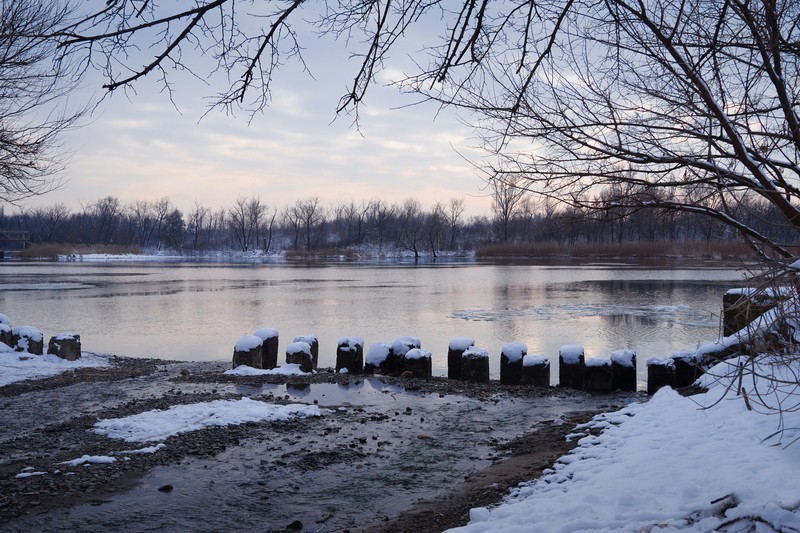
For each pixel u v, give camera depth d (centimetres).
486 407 1054
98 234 14838
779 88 511
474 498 636
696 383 970
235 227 14675
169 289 4062
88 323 2462
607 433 780
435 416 993
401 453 807
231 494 667
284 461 769
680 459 616
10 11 1073
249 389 1168
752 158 537
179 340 2073
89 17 425
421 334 2197
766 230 541
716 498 505
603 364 1173
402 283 4578
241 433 874
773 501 468
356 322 2500
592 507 526
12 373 1275
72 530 575
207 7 428
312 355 1455
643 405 902
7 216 16125
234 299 3391
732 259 562
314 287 4238
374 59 537
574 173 574
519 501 593
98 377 1270
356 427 923
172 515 613
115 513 613
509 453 800
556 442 816
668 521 476
